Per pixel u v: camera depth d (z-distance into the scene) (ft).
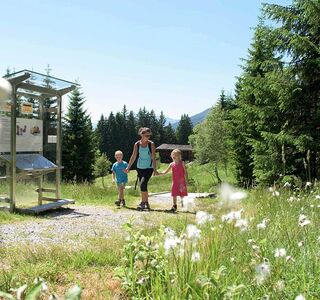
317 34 48.83
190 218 24.16
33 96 34.12
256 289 9.05
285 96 47.16
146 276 11.04
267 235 12.91
